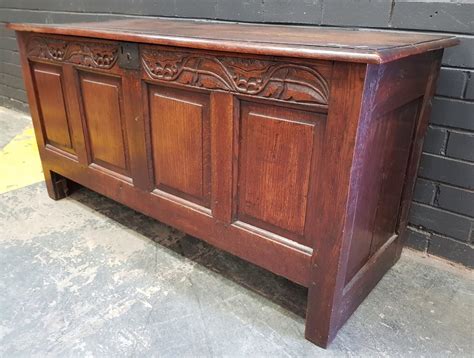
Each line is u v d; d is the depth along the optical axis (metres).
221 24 1.47
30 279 1.19
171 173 1.17
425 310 1.10
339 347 0.98
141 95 1.12
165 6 1.75
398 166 1.08
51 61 1.37
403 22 1.17
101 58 1.19
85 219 1.54
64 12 2.25
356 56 0.69
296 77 0.80
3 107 2.98
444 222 1.27
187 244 1.39
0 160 2.05
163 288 1.17
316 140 0.83
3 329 1.01
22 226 1.48
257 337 1.00
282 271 1.00
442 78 1.15
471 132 1.14
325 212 0.86
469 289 1.19
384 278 1.23
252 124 0.92
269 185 0.95
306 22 1.36
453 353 0.96
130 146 1.24
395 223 1.22
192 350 0.96
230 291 1.16
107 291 1.15
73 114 1.39
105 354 0.95
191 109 1.03
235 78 0.90
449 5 1.08
